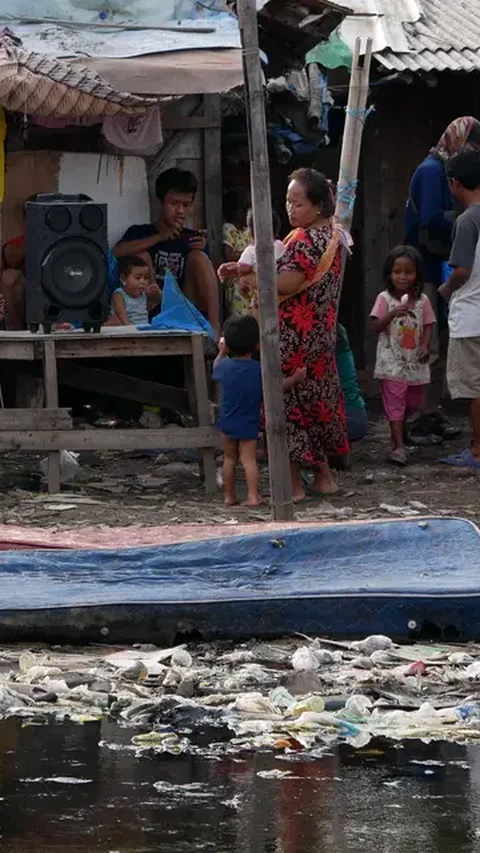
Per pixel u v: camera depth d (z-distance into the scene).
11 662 13.28
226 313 26.94
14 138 26.00
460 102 31.39
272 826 9.19
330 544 15.34
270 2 25.92
